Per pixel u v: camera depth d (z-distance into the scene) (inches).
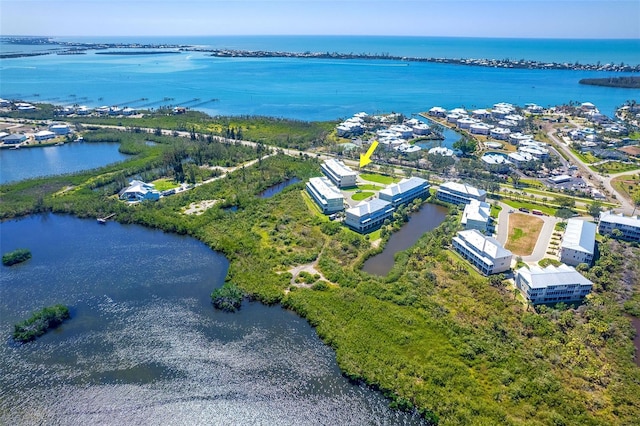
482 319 4298.7
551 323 4146.2
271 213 6914.4
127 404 3499.0
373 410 3403.1
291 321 4451.3
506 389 3452.3
